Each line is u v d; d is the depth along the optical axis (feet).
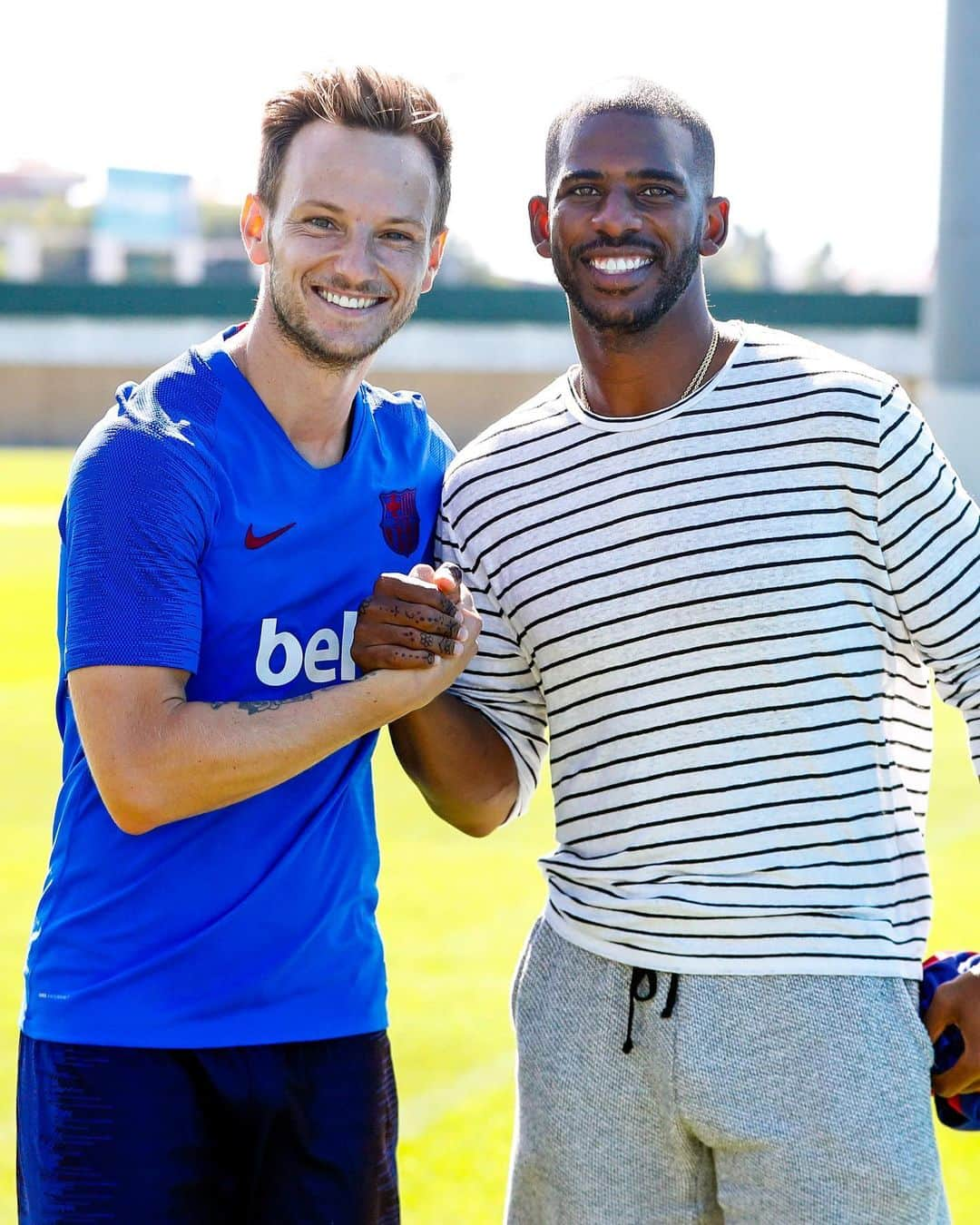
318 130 7.52
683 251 7.77
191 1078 7.40
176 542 7.21
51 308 130.52
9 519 64.90
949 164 80.02
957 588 7.58
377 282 7.59
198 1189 7.43
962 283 80.38
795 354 7.75
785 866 7.47
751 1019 7.41
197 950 7.41
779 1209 7.43
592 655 7.84
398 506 8.15
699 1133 7.59
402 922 17.76
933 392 79.56
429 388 129.39
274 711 7.18
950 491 7.62
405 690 7.30
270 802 7.58
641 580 7.71
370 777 8.13
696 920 7.50
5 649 37.73
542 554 7.95
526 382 128.57
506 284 147.43
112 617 7.10
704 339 7.94
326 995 7.66
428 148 7.77
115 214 191.01
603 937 7.76
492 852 20.85
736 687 7.57
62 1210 7.25
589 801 7.94
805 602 7.52
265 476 7.55
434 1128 12.30
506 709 8.46
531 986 8.10
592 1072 7.79
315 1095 7.62
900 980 7.52
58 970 7.48
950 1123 8.07
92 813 7.56
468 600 7.64
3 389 129.18
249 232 7.98
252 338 7.77
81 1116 7.28
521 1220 8.20
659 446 7.73
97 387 129.70
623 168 7.70
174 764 7.06
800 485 7.55
